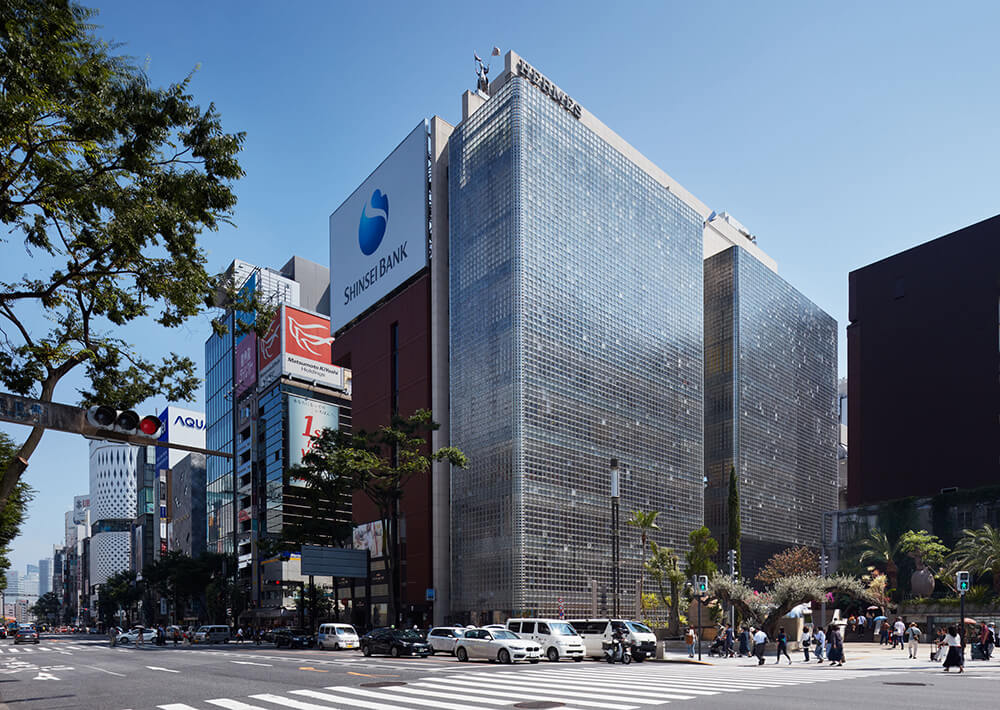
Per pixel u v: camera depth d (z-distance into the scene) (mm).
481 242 72938
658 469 78812
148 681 26016
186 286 19281
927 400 85438
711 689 20219
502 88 73000
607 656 33531
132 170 17234
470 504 69375
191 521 163375
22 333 18625
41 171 15711
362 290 96312
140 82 16766
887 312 91562
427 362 80750
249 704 17734
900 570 70750
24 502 45750
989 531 58094
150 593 161375
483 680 23359
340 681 23609
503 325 67750
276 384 111875
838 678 24266
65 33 15203
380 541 84812
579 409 70250
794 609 47156
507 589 62844
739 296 100000
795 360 113562
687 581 57938
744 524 93562
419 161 85875
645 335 81062
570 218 73312
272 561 106500
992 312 81188
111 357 20859
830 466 118750
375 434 63750
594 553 68250
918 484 84188
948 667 27125
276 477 108000
